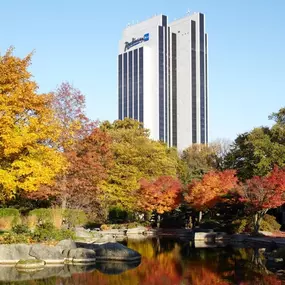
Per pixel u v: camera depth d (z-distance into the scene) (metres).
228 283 18.42
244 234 39.72
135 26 133.50
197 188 45.38
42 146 23.03
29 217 33.34
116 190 49.62
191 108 128.12
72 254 23.83
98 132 38.06
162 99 126.19
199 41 131.25
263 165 44.88
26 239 25.75
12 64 21.92
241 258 26.22
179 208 54.16
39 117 23.06
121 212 55.47
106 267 22.73
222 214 51.91
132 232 47.12
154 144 61.31
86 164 34.84
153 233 47.66
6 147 20.67
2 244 23.61
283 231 42.59
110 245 25.61
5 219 32.41
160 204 50.03
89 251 24.17
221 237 39.09
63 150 33.75
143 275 20.42
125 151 53.59
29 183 21.62
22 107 22.09
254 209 37.91
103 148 38.38
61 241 25.83
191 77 129.12
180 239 40.53
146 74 127.69
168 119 127.69
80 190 35.38
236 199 43.31
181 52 131.25
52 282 18.47
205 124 130.50
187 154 83.81
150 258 26.41
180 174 67.88
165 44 128.62
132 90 130.75
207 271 21.56
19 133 21.70
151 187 49.66
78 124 33.12
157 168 57.59
